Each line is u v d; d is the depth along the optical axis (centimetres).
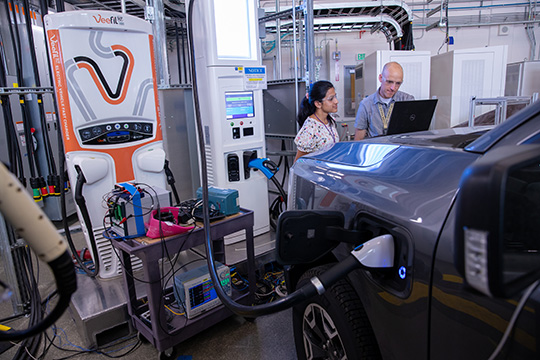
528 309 76
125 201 203
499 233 49
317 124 290
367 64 473
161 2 335
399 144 140
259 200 323
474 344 87
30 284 278
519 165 51
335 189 147
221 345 226
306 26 325
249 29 299
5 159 412
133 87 261
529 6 711
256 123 314
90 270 283
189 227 204
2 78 268
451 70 418
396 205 113
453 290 90
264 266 304
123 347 228
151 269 193
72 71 237
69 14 231
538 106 97
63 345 233
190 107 358
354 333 131
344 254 143
